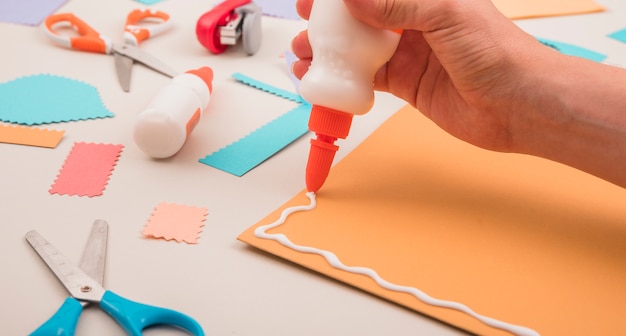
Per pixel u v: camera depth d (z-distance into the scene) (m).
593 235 0.54
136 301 0.45
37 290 0.45
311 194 0.57
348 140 0.68
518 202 0.58
